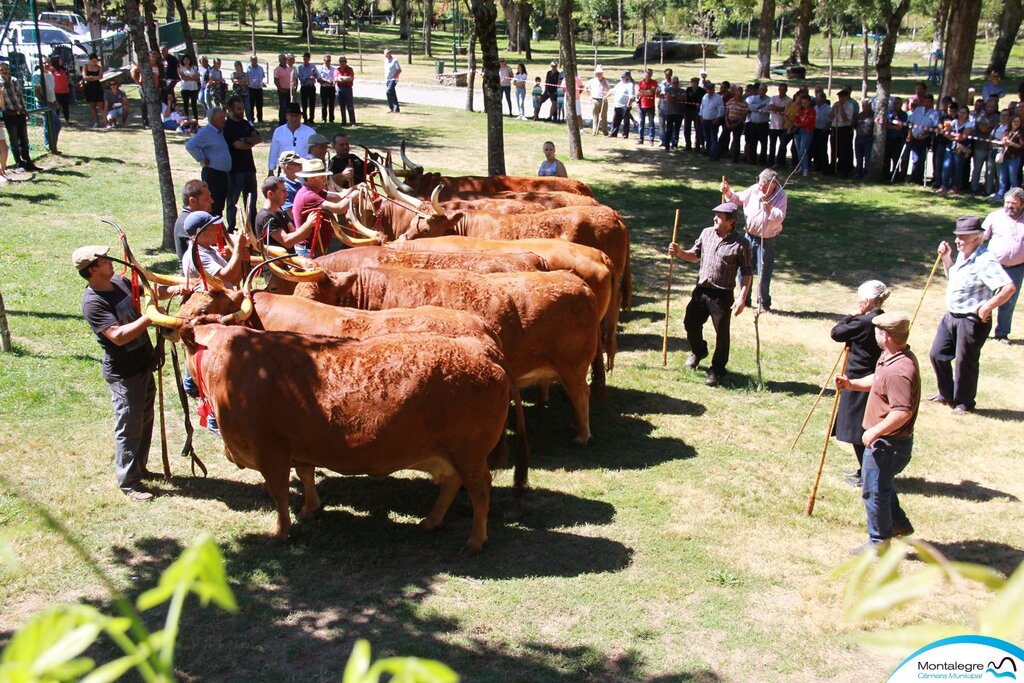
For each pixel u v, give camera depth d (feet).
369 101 107.14
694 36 209.77
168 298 23.98
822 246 53.16
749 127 77.25
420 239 33.50
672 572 21.34
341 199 38.19
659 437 29.04
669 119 83.41
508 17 178.50
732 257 32.17
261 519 23.02
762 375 34.47
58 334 33.58
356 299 26.68
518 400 22.75
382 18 252.01
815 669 18.10
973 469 27.40
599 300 31.07
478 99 111.96
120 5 134.10
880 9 92.68
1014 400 32.53
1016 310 42.14
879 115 70.54
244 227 26.91
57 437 26.16
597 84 90.12
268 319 23.98
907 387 20.68
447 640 18.48
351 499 24.36
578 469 26.73
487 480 21.40
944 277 47.42
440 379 20.10
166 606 19.34
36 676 4.23
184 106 85.05
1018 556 22.39
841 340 25.00
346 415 19.97
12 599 19.12
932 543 23.04
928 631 4.88
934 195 66.69
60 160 64.75
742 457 27.73
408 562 21.40
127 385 23.00
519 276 26.99
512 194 42.11
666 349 36.45
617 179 70.49
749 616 19.74
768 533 23.26
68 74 91.25
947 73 85.87
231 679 17.13
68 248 44.52
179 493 24.04
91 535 21.72
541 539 22.67
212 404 21.03
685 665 18.03
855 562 5.30
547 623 19.24
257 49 161.17
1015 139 62.28
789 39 215.72
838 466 27.32
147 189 57.88
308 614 19.22
